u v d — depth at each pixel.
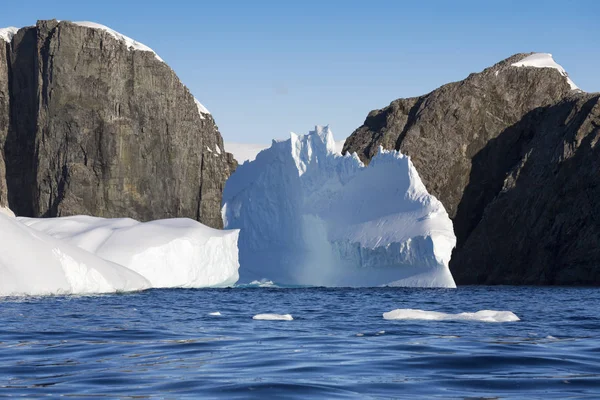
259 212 73.38
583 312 36.09
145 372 15.11
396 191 65.25
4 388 13.34
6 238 44.84
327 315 32.62
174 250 58.94
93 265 48.69
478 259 90.19
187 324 26.92
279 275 70.12
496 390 13.07
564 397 12.40
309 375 14.61
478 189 96.00
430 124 97.25
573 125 90.50
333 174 70.25
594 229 85.38
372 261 64.00
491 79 98.75
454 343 20.05
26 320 28.00
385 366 15.78
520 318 31.00
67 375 14.78
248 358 17.19
